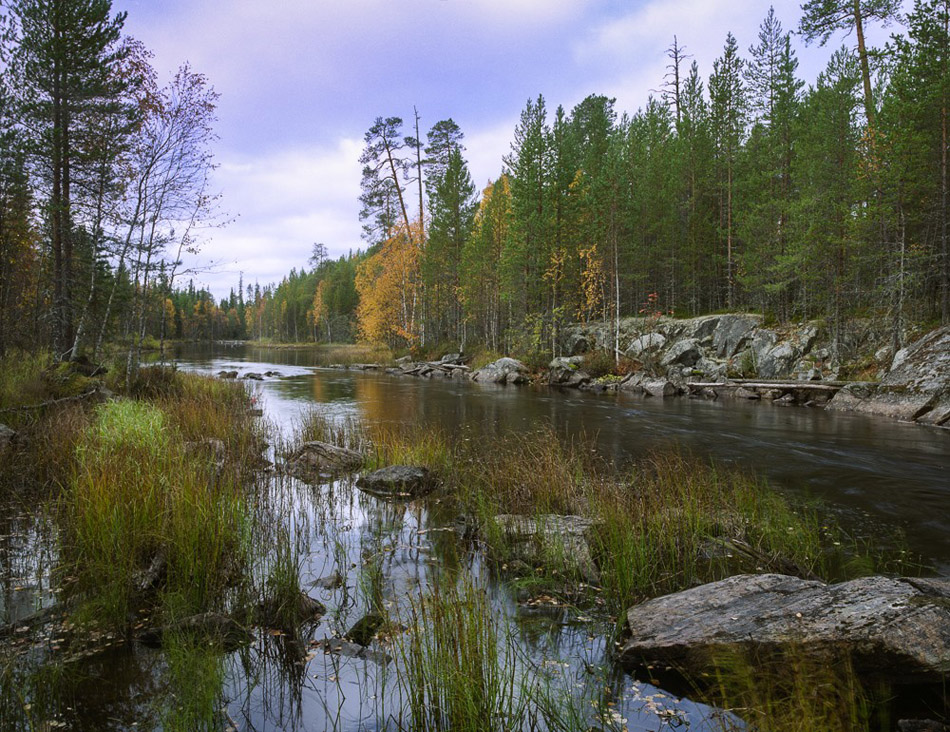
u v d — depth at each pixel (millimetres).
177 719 2994
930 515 6961
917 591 3609
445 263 42375
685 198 36469
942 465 9844
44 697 3201
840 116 23219
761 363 25719
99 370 16625
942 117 18609
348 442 10914
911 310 21500
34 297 19797
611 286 33906
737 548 5539
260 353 68312
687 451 11141
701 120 36719
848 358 22734
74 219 17938
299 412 16844
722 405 19344
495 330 37656
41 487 7078
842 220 22234
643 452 11000
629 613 4074
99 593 4281
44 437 8445
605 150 38656
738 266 32625
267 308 123438
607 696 3277
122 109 17094
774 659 3291
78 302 18562
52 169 17438
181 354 64812
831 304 23844
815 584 3916
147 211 17156
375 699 3254
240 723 3020
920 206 20641
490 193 44938
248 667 3592
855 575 5078
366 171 41531
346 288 87750
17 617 4105
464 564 5312
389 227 43719
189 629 3871
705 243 34469
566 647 3855
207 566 4543
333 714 3113
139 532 4867
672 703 3195
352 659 3688
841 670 3158
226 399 16688
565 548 5273
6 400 10828
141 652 3707
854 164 21938
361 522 6582
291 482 8367
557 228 32438
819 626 3383
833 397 18906
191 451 8398
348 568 5160
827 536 6148
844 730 2822
